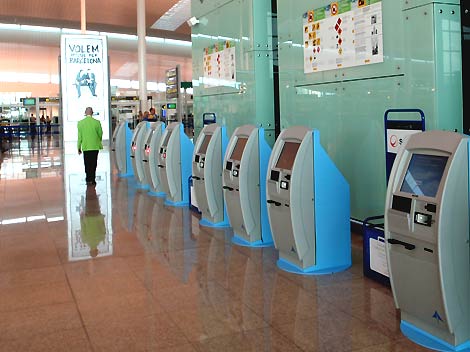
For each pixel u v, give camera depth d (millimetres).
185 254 5180
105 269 4785
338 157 5820
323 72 5891
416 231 3029
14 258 5230
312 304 3799
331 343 3168
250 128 5363
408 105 4730
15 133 28406
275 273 4516
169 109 24375
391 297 3893
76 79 15945
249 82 7105
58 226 6645
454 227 2926
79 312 3773
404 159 3242
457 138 2934
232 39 7535
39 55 36625
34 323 3598
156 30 31172
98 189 9781
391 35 4859
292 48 6430
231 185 5426
